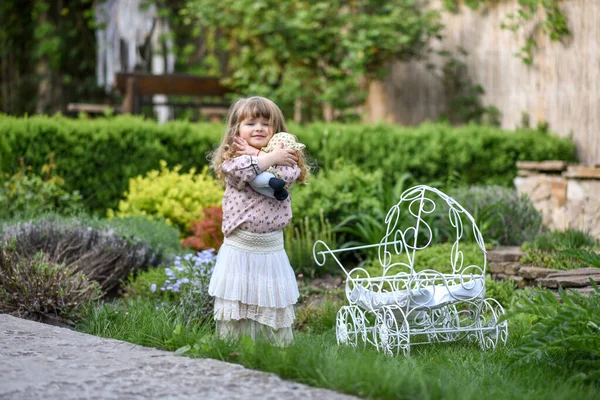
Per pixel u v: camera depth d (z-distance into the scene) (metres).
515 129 11.36
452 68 12.20
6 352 3.86
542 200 9.09
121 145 9.18
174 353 3.95
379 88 13.28
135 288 6.16
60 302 5.41
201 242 7.45
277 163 4.32
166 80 12.43
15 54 17.97
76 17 17.81
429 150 9.83
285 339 4.46
